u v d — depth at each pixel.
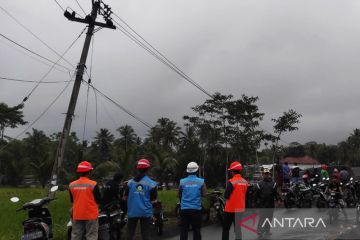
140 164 8.41
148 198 8.27
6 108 96.88
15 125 100.12
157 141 94.94
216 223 14.43
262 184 11.60
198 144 57.91
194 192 8.60
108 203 10.39
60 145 14.18
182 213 8.62
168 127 95.69
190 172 8.79
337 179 14.55
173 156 64.00
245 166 40.09
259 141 40.91
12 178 82.50
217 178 54.59
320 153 122.62
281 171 20.78
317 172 23.38
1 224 12.32
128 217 8.26
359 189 20.89
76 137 86.12
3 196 25.78
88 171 8.58
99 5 15.42
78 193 8.38
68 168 68.56
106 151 92.56
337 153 121.75
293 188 17.81
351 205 18.08
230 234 11.93
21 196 25.00
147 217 8.23
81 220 8.34
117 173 10.67
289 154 101.62
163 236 12.10
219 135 42.25
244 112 41.38
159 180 56.03
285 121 39.34
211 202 14.78
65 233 11.46
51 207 15.64
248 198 14.01
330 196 14.13
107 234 9.81
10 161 83.31
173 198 22.58
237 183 9.49
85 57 15.10
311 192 17.91
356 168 24.39
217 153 44.44
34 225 8.48
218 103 42.00
